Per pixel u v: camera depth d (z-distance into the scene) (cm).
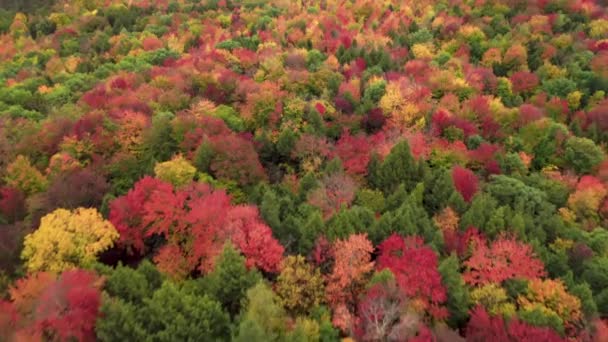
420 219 4159
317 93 7481
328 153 5434
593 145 5978
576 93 7719
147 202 3875
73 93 8175
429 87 7444
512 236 4084
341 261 3441
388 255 3600
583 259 4056
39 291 3020
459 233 4284
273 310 2891
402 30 11050
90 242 3575
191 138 5219
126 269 3155
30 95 7825
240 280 3183
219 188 4431
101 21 13412
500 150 5844
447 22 11031
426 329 2923
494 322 3048
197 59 8862
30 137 5509
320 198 4484
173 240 3825
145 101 6650
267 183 5016
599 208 5050
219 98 6950
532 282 3438
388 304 3064
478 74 8169
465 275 3666
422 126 6194
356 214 4038
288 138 5597
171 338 2736
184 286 3325
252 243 3525
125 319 2755
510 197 4884
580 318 3259
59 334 2694
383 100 6631
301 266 3519
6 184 4903
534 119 6675
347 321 3048
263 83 7200
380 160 5322
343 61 9138
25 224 4084
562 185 5297
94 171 4928
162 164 4544
